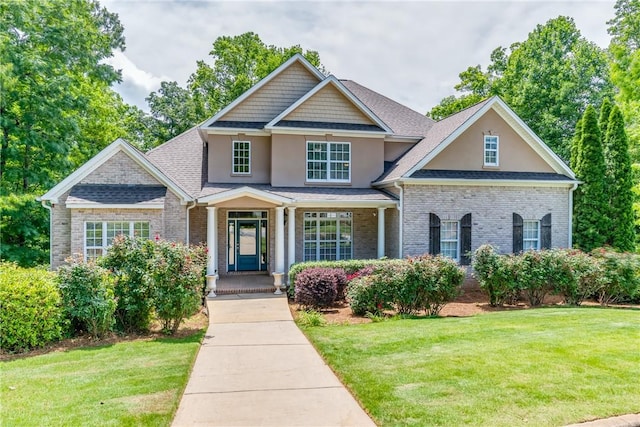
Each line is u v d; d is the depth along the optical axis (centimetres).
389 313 1238
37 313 884
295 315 1246
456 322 1058
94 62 2198
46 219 1989
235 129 1839
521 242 1802
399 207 1703
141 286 1034
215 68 3628
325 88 1903
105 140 2444
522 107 3247
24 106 1827
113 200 1442
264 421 540
